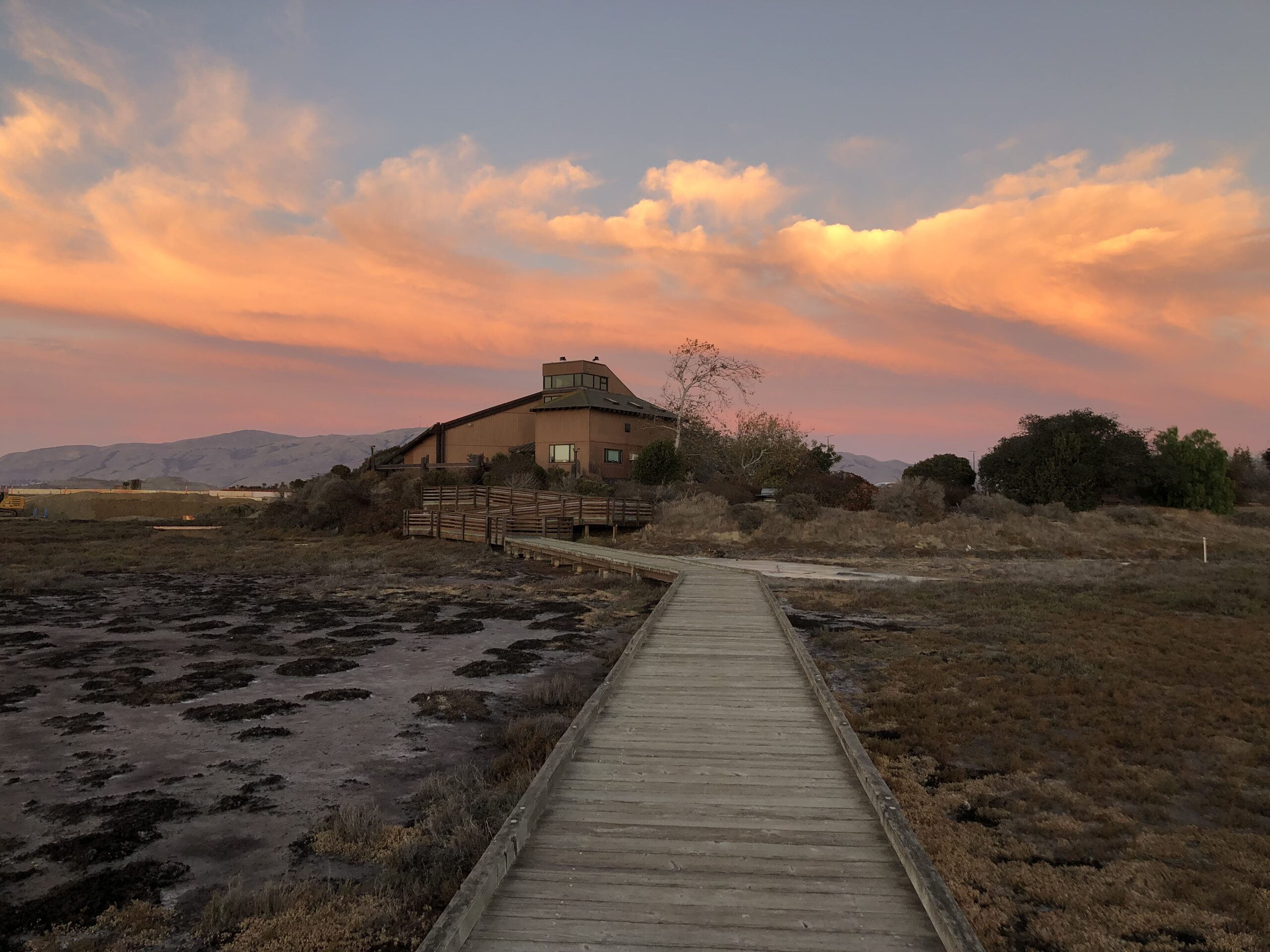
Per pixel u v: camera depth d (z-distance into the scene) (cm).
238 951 479
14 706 1015
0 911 524
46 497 6034
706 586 1939
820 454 5366
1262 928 504
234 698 1069
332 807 707
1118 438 4422
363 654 1357
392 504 4116
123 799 717
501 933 411
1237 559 3206
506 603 1956
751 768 679
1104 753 823
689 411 5259
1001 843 626
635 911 434
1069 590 2128
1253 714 966
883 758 812
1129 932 503
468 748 875
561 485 4250
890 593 2036
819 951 395
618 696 923
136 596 2003
